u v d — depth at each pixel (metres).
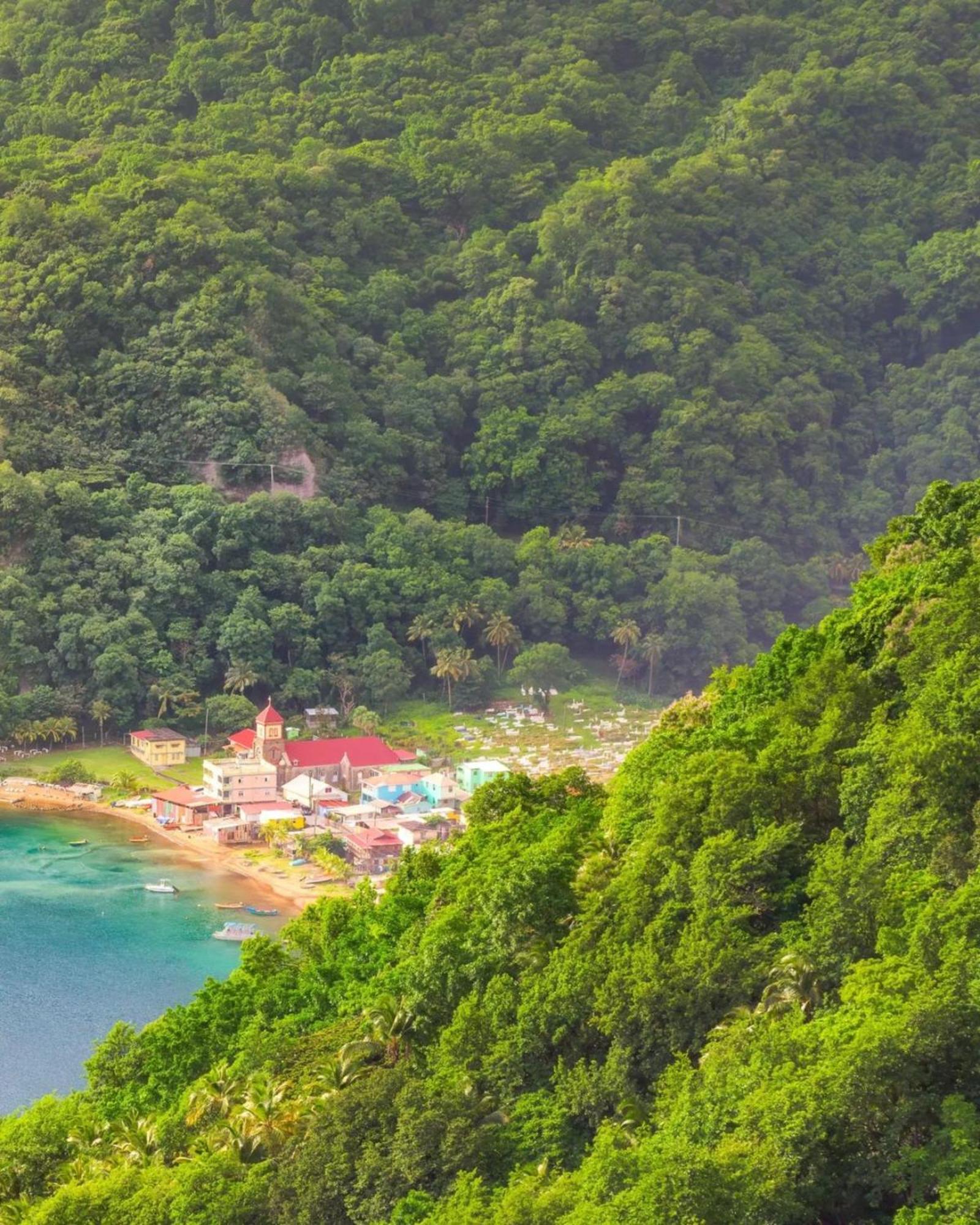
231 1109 149.62
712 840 144.62
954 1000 109.69
